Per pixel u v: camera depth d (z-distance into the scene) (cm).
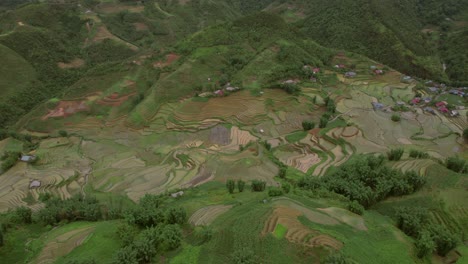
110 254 3491
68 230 4278
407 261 3225
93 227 4225
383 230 3731
